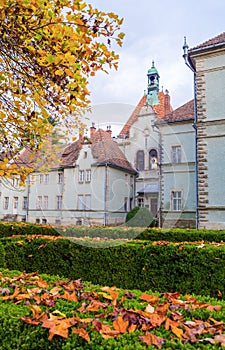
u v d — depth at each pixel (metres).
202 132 13.29
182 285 3.99
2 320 1.71
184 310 2.02
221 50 13.13
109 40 2.63
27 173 3.16
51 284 2.65
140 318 1.76
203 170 13.00
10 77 3.30
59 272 4.78
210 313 1.96
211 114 13.20
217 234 8.19
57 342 1.52
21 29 2.73
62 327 1.56
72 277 4.66
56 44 2.53
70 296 2.16
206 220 12.57
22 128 3.31
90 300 2.15
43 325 1.58
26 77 3.14
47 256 4.93
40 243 5.06
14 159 3.38
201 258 3.95
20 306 1.96
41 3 2.29
